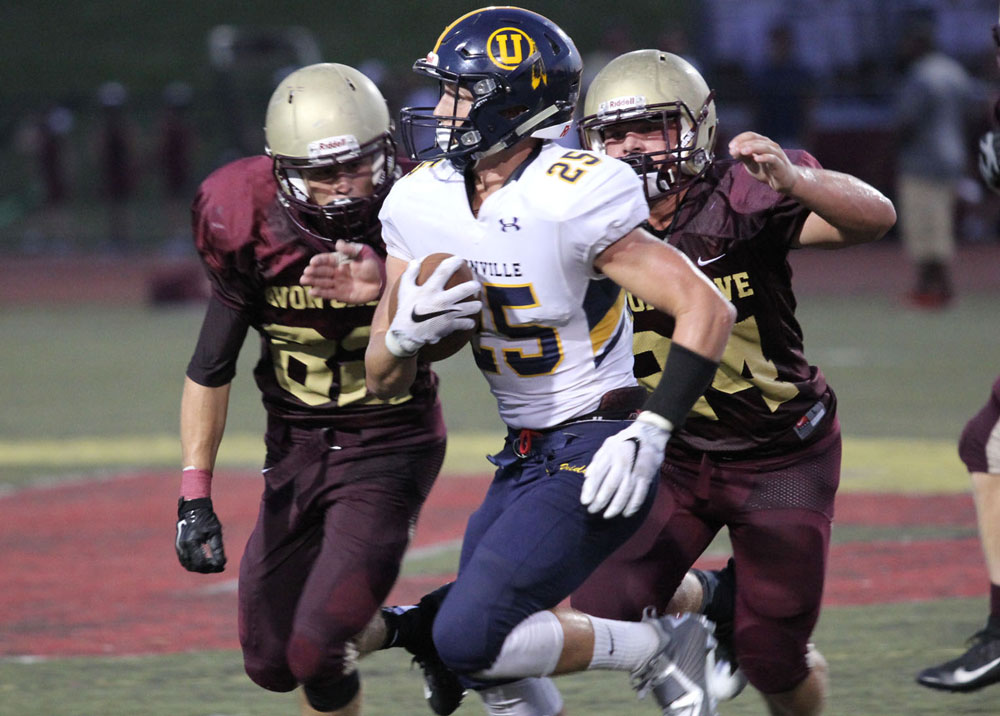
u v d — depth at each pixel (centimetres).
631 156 1208
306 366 1252
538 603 1065
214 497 2373
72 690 1442
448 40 1093
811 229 1191
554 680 1477
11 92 9019
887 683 1423
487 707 1120
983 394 3238
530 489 1100
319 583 1200
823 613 1675
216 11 9869
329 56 9238
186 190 6278
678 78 1216
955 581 1808
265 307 1252
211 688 1448
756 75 5619
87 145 6544
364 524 1220
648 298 1036
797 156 1208
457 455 2686
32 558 2019
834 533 2069
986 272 5425
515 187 1058
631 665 1129
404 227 1105
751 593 1238
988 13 5950
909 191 4759
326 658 1180
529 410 1109
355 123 1209
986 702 1370
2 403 3388
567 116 1101
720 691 1366
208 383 1259
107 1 10088
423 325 1045
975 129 5369
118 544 2102
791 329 1241
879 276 5531
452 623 1056
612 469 1006
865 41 6025
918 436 2788
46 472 2627
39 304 5572
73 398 3444
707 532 1268
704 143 1229
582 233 1032
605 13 9300
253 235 1226
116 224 6253
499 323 1082
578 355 1087
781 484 1227
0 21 9888
